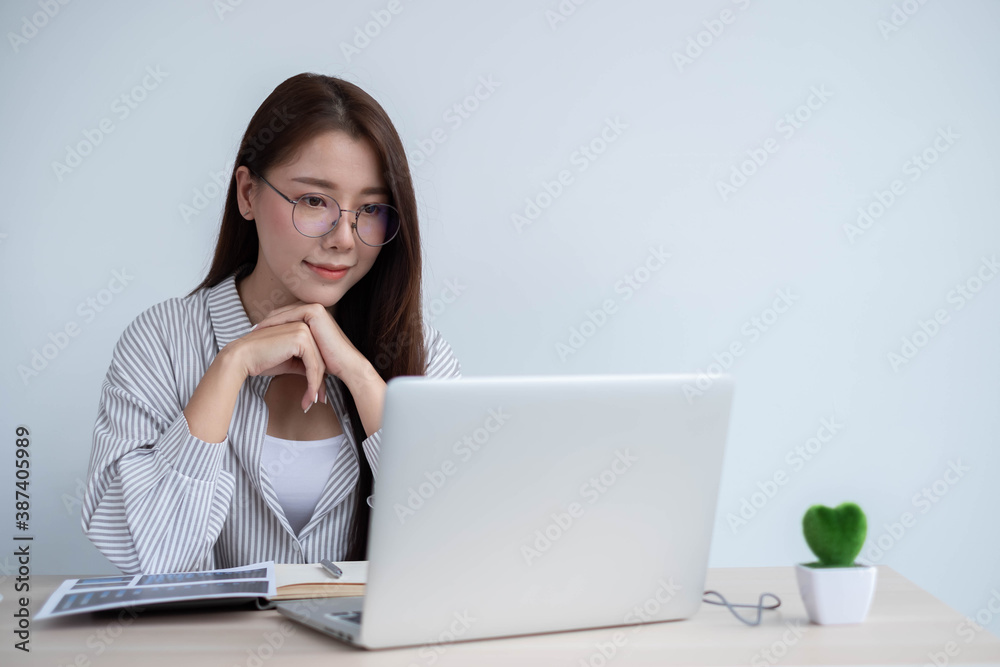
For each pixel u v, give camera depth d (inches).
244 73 78.2
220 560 52.2
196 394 44.8
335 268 50.4
